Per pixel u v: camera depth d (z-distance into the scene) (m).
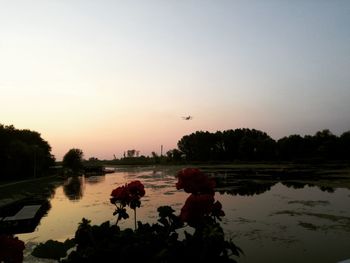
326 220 13.16
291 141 71.56
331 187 24.81
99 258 1.92
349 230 11.51
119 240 2.08
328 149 66.94
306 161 67.25
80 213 16.81
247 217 14.03
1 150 41.84
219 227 1.85
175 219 2.32
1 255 1.62
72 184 38.81
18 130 60.22
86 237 2.17
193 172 2.25
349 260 2.86
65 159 67.06
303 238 10.59
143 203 18.80
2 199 24.39
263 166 62.94
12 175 43.50
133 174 55.19
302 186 26.11
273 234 11.15
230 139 82.31
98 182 40.91
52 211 17.97
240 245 9.88
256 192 23.02
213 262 1.75
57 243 2.03
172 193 24.27
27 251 9.48
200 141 86.75
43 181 43.66
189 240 1.87
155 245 1.99
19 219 13.20
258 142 75.06
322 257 8.73
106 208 18.14
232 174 42.03
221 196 21.17
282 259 8.61
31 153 48.06
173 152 95.75
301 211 15.22
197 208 1.93
